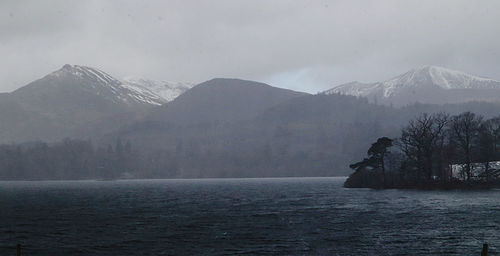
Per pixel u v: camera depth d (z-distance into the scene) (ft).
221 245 197.88
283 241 204.74
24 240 215.10
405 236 210.59
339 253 179.52
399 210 309.63
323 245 194.70
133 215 309.01
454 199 381.40
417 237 207.72
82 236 223.71
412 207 327.26
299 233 224.33
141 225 257.96
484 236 208.03
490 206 321.32
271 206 366.84
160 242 206.18
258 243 201.26
